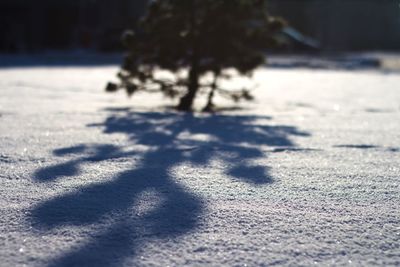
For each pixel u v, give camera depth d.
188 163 3.74
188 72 8.23
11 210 2.61
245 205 2.75
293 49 38.59
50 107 7.48
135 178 3.27
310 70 23.23
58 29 37.44
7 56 27.03
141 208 2.66
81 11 37.62
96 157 3.88
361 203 2.84
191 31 7.89
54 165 3.60
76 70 18.58
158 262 2.03
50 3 35.97
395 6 57.78
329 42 52.62
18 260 2.03
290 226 2.45
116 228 2.37
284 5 48.94
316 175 3.46
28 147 4.25
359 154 4.25
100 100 9.02
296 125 6.02
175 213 2.59
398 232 2.39
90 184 3.11
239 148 4.38
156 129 5.44
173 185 3.12
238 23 8.06
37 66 20.53
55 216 2.52
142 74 7.98
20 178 3.24
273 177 3.38
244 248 2.18
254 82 15.09
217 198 2.86
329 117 6.94
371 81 16.02
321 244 2.24
